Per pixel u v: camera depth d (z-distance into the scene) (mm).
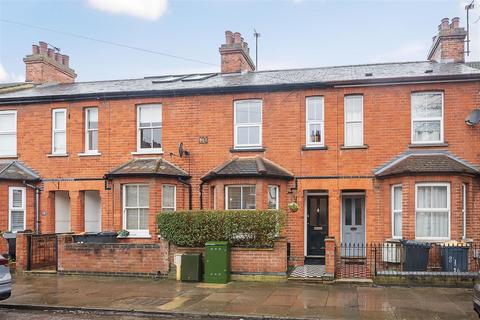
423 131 15414
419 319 9055
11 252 15805
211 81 18141
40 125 18141
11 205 17266
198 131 16891
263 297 11047
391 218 14805
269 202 15586
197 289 12039
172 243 13703
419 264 12758
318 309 9875
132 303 10578
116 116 17562
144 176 16172
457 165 14109
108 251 14094
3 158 18406
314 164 15836
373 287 12164
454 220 13844
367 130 15578
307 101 16266
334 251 12984
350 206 16641
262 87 16297
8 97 18312
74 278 13781
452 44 17656
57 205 18375
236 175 15180
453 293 11391
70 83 21297
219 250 12914
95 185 17406
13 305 10539
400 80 15250
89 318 9688
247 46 20234
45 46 21750
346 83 15656
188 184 16719
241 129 16719
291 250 15586
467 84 15023
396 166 14766
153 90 17094
